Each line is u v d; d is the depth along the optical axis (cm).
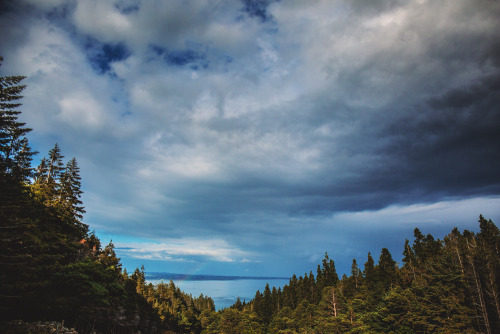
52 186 3694
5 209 2256
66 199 3781
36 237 2745
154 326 8856
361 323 4959
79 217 3881
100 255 5744
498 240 5634
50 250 3200
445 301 4259
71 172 3928
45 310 2811
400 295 4791
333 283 9162
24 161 2588
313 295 9325
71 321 3694
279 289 11375
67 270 2925
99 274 3375
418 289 4978
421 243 8069
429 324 4147
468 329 3878
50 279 2786
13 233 2294
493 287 4041
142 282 9362
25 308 2686
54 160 3838
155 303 9562
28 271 2469
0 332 2159
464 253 4716
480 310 4072
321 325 5553
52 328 2506
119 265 6231
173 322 10650
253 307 10688
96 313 4112
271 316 9962
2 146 2372
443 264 4862
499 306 3966
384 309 4825
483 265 4253
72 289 2994
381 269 7762
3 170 2334
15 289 2380
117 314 5788
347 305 5847
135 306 7131
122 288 3822
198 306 17088
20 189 2539
